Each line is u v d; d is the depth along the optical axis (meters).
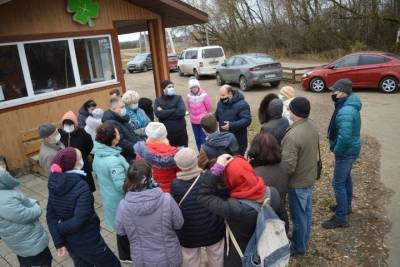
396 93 11.85
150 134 3.52
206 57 19.64
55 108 7.47
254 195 2.45
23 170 6.94
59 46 7.49
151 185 2.65
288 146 3.32
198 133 6.49
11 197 2.83
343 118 3.83
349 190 4.39
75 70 7.81
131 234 2.63
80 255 3.00
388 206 4.70
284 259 2.52
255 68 14.35
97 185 5.86
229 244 2.71
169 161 3.36
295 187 3.46
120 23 10.33
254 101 12.71
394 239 3.98
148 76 23.70
